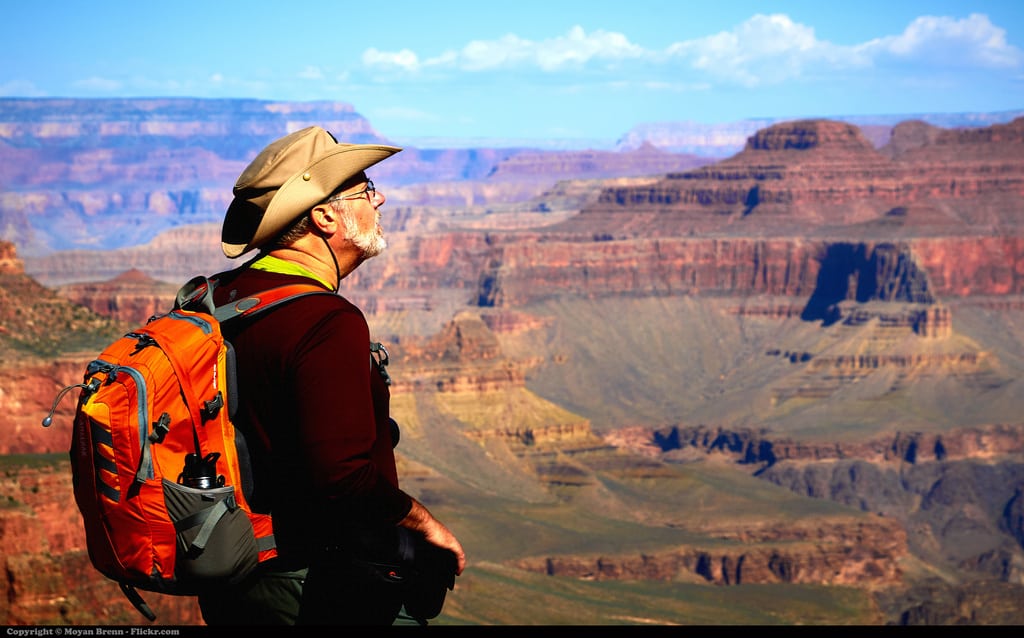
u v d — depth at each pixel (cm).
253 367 643
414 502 674
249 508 653
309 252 694
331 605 668
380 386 686
